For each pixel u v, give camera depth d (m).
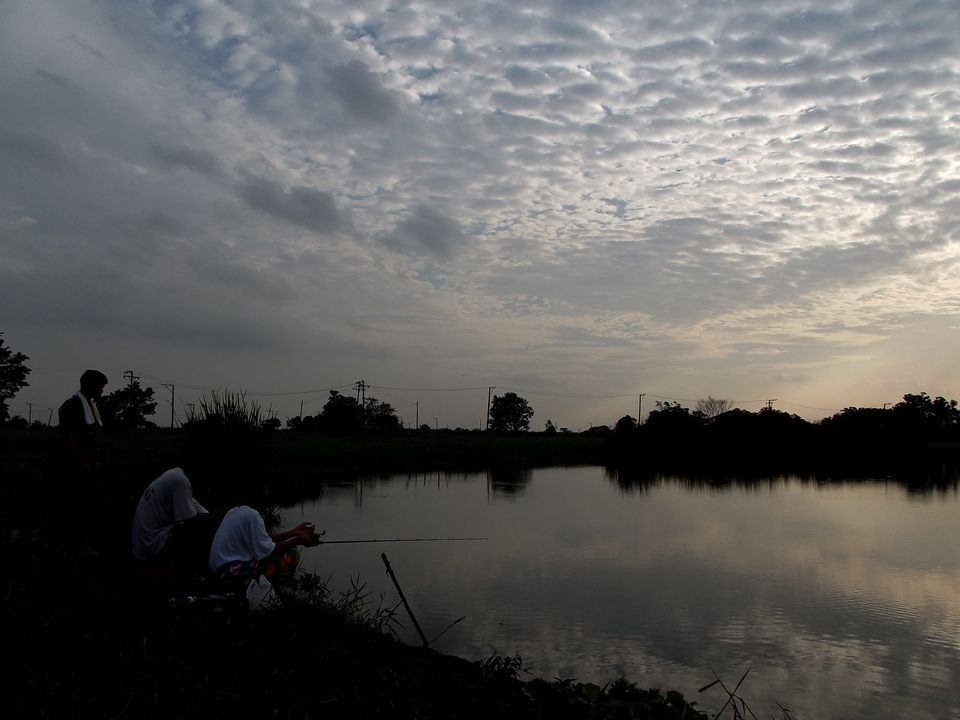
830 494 28.95
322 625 5.81
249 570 5.87
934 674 7.97
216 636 5.16
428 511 19.41
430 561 12.33
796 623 9.63
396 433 76.69
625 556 13.66
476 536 15.12
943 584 12.11
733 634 9.03
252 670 4.76
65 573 6.12
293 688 4.59
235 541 5.96
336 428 70.94
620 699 6.39
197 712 4.02
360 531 15.18
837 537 16.95
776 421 62.56
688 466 50.44
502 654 7.85
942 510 23.02
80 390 7.50
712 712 6.80
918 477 41.12
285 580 6.36
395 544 13.80
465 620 8.98
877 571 13.09
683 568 12.76
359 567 11.49
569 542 15.00
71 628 4.88
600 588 10.95
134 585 6.25
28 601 5.24
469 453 49.53
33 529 8.09
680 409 66.38
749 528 18.11
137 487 12.20
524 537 15.37
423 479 31.70
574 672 7.51
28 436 24.20
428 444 52.28
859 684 7.65
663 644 8.55
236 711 4.14
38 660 4.39
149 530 6.48
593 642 8.46
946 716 6.98
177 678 4.38
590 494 26.81
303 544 6.62
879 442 60.75
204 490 10.40
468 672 5.75
